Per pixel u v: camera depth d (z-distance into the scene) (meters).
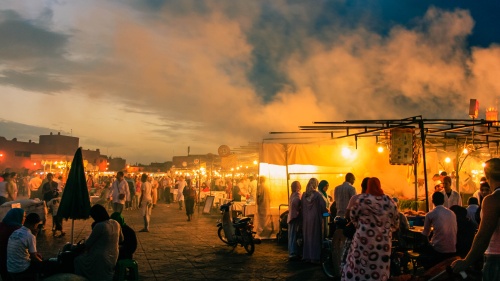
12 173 15.11
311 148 14.19
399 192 14.88
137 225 17.16
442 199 6.99
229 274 8.73
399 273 7.38
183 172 44.72
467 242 6.89
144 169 60.19
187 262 9.91
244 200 20.19
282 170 14.11
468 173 16.41
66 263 6.77
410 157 11.50
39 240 12.73
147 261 9.98
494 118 12.83
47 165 44.69
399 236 7.70
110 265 6.68
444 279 4.72
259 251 11.44
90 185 31.94
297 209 10.27
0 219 11.88
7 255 6.39
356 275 5.22
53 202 13.52
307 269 9.25
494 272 3.51
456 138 14.10
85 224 16.89
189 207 19.00
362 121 10.78
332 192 14.33
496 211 3.46
